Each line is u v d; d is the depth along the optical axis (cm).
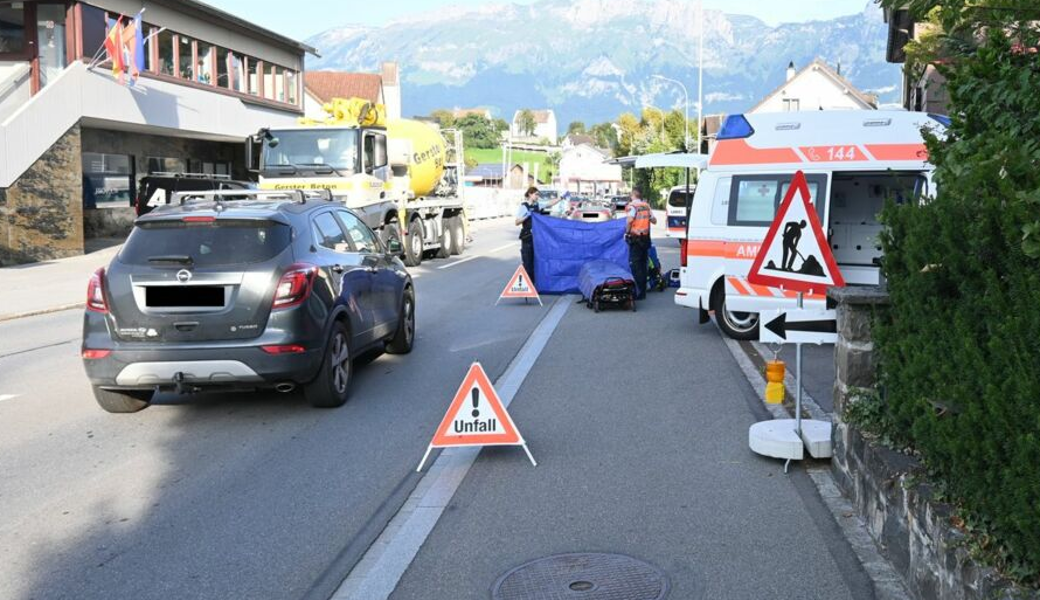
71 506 625
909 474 478
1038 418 337
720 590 471
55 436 807
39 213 2545
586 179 12525
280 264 834
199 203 918
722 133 1238
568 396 930
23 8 2750
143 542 559
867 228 1288
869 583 476
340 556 532
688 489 630
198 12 3294
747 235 1216
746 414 838
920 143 1141
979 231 384
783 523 561
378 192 2253
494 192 7138
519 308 1661
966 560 387
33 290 1998
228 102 3484
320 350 851
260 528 579
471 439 704
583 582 485
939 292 438
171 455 743
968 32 537
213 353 810
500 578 495
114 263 835
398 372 1067
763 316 688
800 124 1197
